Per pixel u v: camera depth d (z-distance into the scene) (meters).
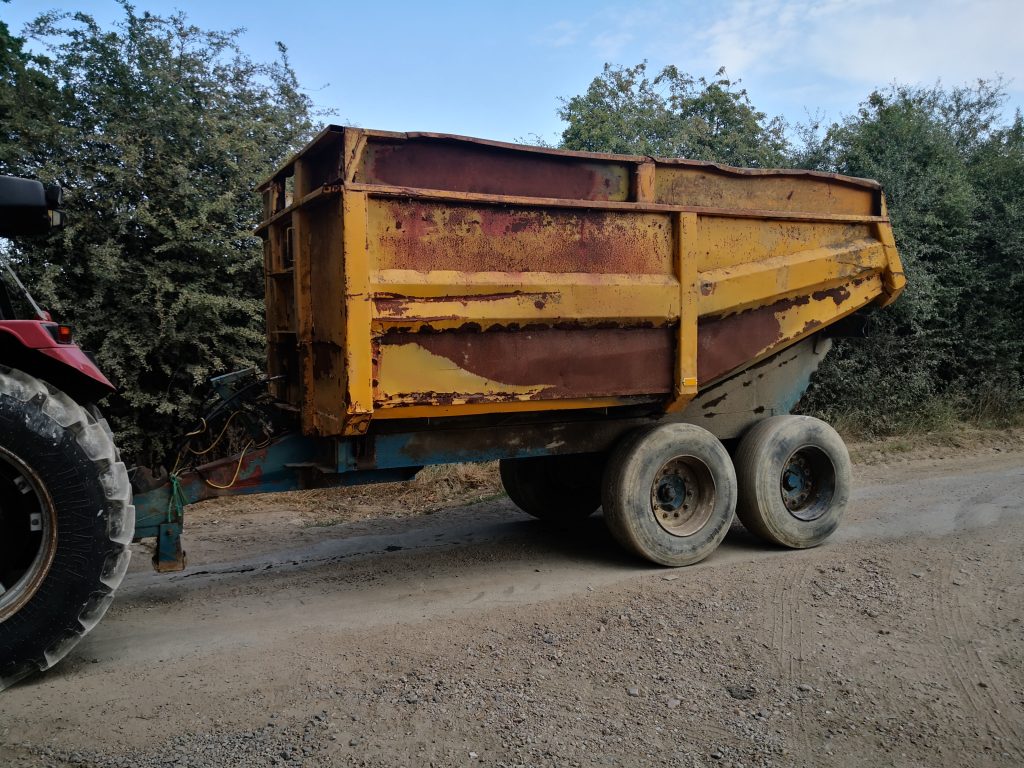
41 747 2.95
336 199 4.24
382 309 4.25
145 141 7.91
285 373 5.45
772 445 5.65
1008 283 11.35
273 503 7.92
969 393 11.54
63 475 3.50
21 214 3.98
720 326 5.40
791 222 5.60
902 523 6.38
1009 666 3.73
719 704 3.35
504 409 4.75
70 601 3.52
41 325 3.68
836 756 2.97
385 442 4.79
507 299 4.57
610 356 5.00
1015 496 7.20
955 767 2.92
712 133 13.16
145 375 8.07
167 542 4.47
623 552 5.79
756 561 5.45
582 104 13.09
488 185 4.61
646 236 5.03
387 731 3.08
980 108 12.92
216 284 8.09
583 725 3.15
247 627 4.29
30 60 8.06
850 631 4.12
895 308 10.87
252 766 2.82
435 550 5.98
